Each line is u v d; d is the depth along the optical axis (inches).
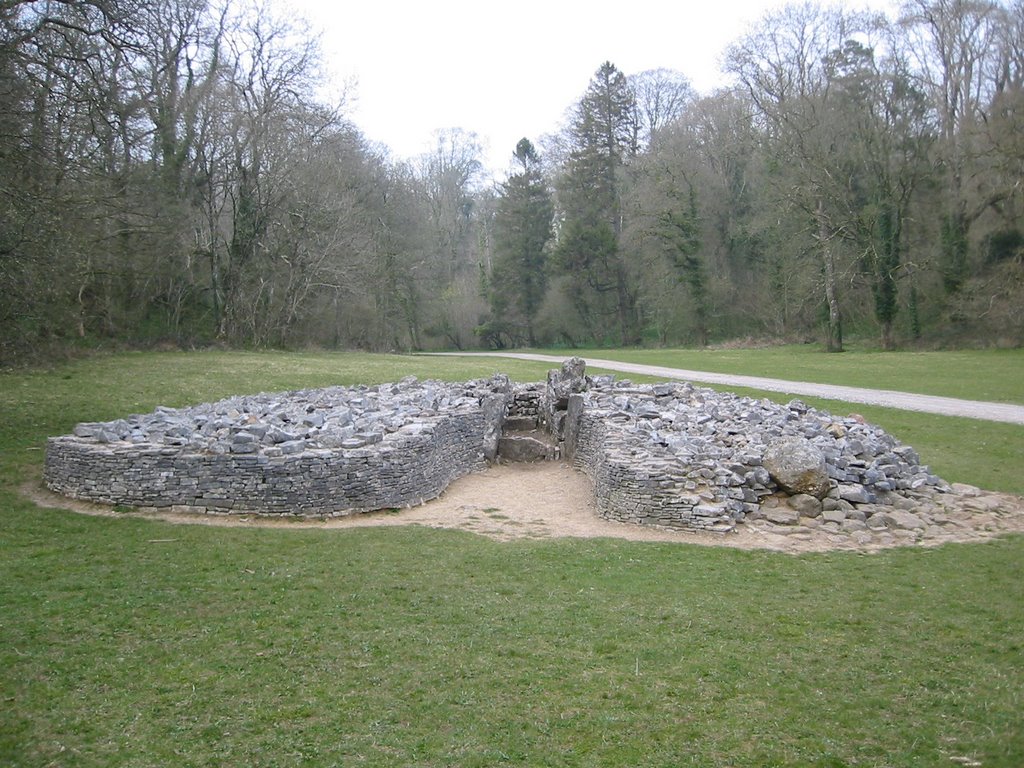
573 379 887.1
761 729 286.0
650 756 269.7
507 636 364.2
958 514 579.2
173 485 565.6
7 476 634.8
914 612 398.0
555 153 3243.1
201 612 386.6
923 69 2046.0
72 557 462.3
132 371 1252.5
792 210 2086.6
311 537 516.4
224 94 1807.3
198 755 268.8
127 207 1208.8
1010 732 281.1
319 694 309.4
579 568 467.5
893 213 1995.6
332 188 2004.2
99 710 295.6
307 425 669.3
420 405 778.8
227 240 2158.0
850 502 574.6
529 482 717.3
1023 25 1951.3
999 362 1553.9
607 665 336.2
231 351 1797.5
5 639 350.3
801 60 2096.5
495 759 267.6
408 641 357.4
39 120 812.6
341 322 2304.4
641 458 597.6
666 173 2527.1
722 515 545.0
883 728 286.4
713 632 372.2
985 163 1956.2
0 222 761.6
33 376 1112.8
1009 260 1897.1
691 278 2512.3
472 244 3880.4
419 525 560.4
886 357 1747.0
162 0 1457.9
